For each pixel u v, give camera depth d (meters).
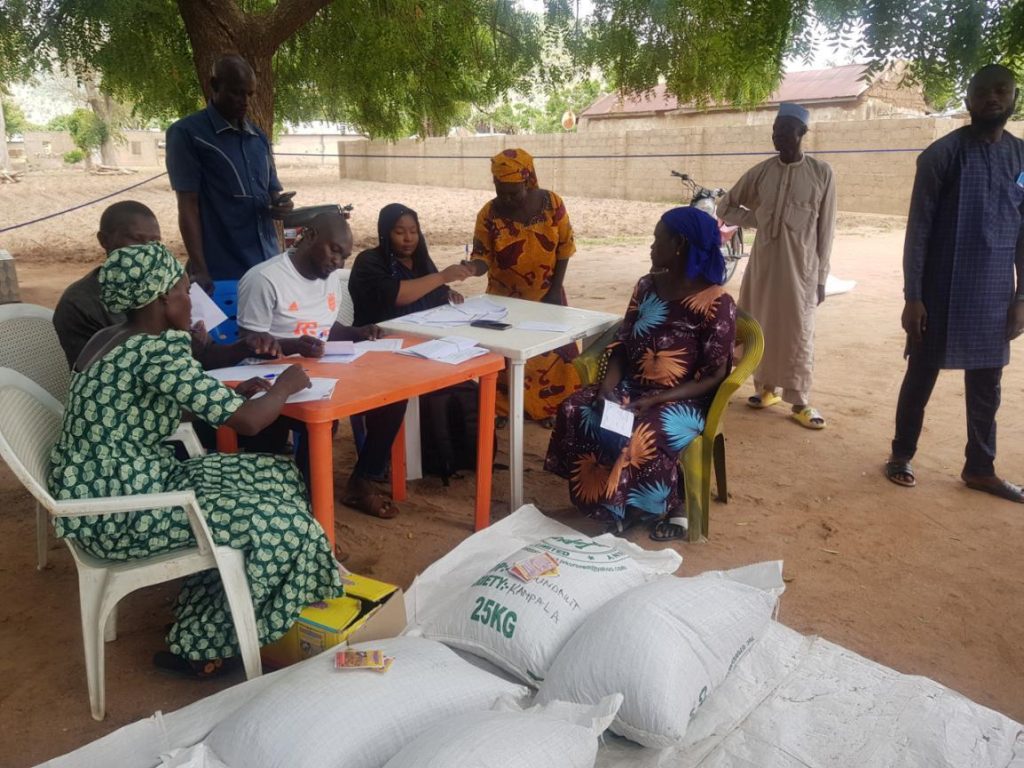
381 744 2.16
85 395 2.55
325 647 2.66
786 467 4.65
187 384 2.57
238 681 2.85
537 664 2.55
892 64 3.59
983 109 3.79
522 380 3.74
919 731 2.43
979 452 4.27
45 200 20.83
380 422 3.94
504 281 5.12
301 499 2.85
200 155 4.30
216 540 2.53
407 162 28.16
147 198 21.28
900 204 17.36
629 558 3.04
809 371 5.22
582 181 23.50
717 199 11.18
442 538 3.83
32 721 2.63
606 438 3.68
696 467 3.75
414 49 8.27
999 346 4.03
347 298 4.63
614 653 2.39
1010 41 3.53
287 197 4.50
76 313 3.40
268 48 6.67
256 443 3.78
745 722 2.50
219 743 2.20
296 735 2.11
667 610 2.54
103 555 2.54
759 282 5.23
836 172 18.30
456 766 1.90
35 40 7.38
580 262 12.09
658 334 3.84
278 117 9.78
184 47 8.45
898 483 4.41
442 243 14.45
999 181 3.87
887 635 3.10
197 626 2.73
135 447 2.59
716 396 3.76
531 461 4.76
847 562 3.63
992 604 3.32
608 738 2.43
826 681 2.68
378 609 2.74
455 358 3.50
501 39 8.48
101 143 32.75
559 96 8.91
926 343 4.14
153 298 2.58
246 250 4.50
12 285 8.66
